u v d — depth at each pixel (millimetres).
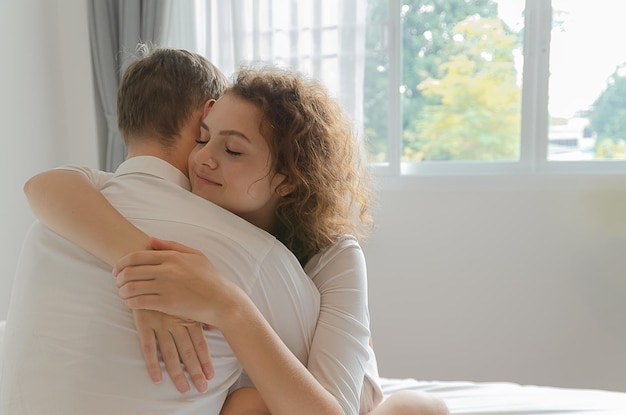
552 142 2803
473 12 2797
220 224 976
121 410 864
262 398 969
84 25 2822
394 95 2848
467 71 2834
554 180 2678
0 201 2494
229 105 1027
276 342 897
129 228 931
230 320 870
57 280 933
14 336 930
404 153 2920
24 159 2627
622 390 2695
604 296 2686
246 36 2746
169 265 867
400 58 2836
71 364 873
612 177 2635
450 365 2820
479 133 2854
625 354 2682
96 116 2881
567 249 2695
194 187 1055
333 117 1127
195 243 948
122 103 1159
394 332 2850
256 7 2693
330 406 912
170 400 897
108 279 911
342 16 2660
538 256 2717
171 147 1118
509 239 2730
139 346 888
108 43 2816
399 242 2809
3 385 920
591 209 2662
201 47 2859
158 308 853
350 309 1075
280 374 882
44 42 2750
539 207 2699
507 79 2805
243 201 1040
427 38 2852
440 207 2766
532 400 1688
